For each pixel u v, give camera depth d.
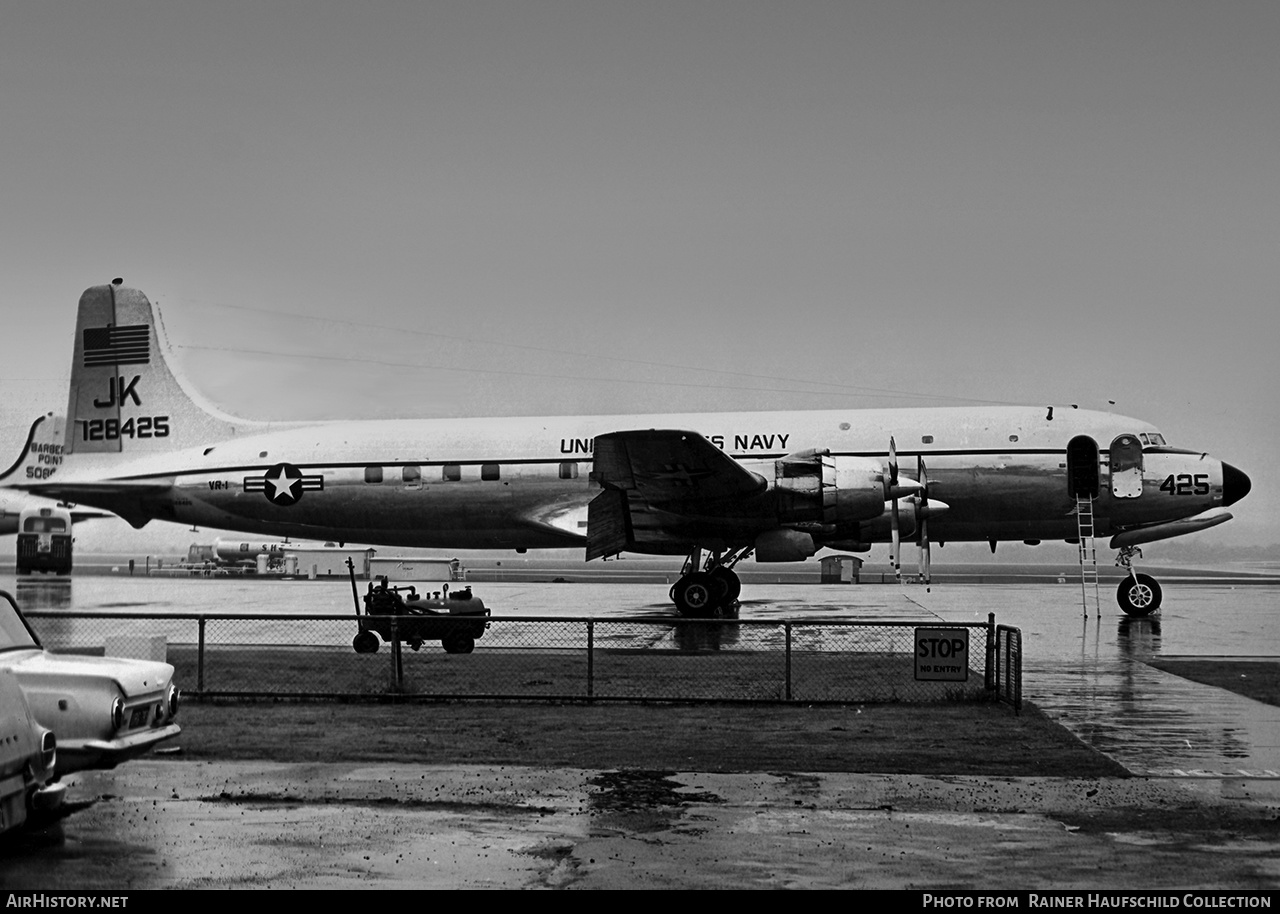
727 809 10.04
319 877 8.22
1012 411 34.44
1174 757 12.11
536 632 25.98
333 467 38.22
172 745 12.78
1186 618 29.03
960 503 33.66
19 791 8.39
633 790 10.74
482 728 13.90
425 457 37.34
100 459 42.09
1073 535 34.84
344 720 14.50
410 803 10.27
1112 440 33.47
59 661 10.45
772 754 12.34
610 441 26.25
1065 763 11.83
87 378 42.56
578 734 13.50
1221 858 8.59
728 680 17.72
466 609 21.14
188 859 8.62
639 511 28.75
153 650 14.42
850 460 28.55
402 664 18.33
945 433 34.00
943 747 12.66
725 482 27.67
